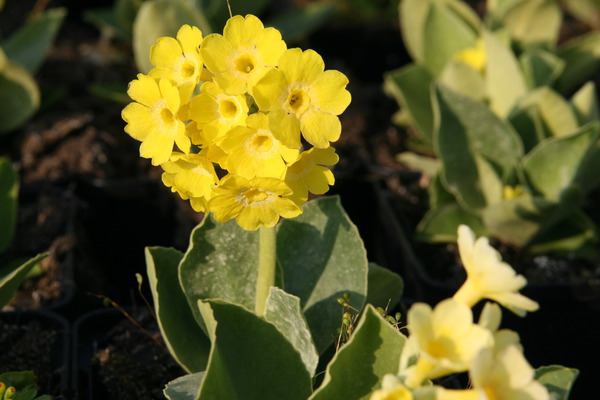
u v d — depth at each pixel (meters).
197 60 0.36
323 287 0.43
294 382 0.38
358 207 0.65
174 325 0.42
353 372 0.37
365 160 0.68
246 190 0.36
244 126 0.35
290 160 0.35
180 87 0.36
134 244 0.62
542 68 0.62
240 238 0.42
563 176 0.54
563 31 0.92
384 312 0.40
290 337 0.39
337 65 0.87
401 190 0.64
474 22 0.68
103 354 0.46
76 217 0.59
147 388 0.45
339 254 0.43
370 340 0.37
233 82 0.35
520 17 0.66
